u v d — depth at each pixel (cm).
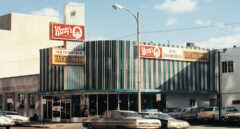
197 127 3341
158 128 2844
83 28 4475
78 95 4562
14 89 5622
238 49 5106
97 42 4400
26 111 5338
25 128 3659
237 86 5084
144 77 4512
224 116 3472
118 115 2645
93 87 4353
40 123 4428
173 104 4825
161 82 4653
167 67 4741
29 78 5309
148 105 4628
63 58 4344
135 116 2634
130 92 4403
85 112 4453
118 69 4362
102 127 2738
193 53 5000
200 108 4044
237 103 5066
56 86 4569
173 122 2803
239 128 3155
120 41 4403
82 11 4550
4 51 7031
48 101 4922
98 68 4366
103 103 4469
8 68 7062
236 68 5109
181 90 4825
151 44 4606
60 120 4709
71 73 4425
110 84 4334
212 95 5247
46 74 4731
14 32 7212
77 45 4441
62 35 4350
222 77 5247
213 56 5222
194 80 4988
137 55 3434
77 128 3553
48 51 4734
